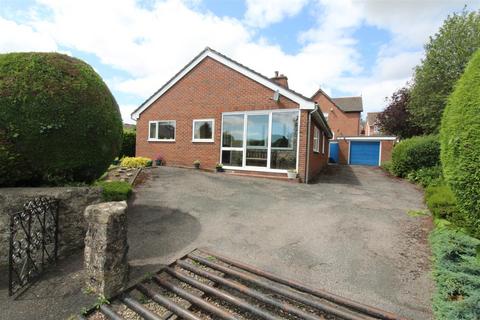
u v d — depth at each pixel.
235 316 2.62
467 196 3.30
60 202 3.87
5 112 3.66
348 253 3.89
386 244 4.20
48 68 4.05
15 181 3.93
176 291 2.95
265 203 6.44
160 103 13.73
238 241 4.29
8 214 3.60
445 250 3.38
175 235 4.48
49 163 4.03
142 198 6.54
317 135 12.92
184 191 7.34
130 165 11.77
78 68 4.42
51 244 3.73
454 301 2.62
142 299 2.89
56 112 3.95
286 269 3.45
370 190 8.77
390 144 21.00
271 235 4.54
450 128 3.58
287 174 9.84
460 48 16.59
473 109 3.26
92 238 2.98
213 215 5.48
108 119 4.65
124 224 3.07
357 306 2.65
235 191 7.56
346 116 28.97
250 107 10.87
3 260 3.54
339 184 9.88
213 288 2.98
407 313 2.62
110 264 2.89
